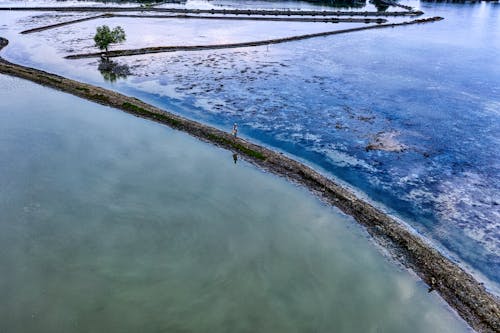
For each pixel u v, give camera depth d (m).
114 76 49.72
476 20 107.00
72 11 96.12
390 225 23.00
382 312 17.86
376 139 34.69
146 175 27.56
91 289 18.58
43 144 31.33
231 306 17.92
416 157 31.97
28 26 77.00
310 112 40.03
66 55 58.25
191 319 17.22
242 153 30.69
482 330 17.11
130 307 17.69
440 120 39.09
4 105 38.81
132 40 68.12
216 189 26.28
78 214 23.53
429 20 101.75
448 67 58.00
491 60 62.53
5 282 18.89
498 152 33.09
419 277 19.72
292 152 32.06
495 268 20.80
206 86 46.78
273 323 17.19
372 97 44.81
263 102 42.28
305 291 18.84
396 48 69.81
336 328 17.08
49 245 21.19
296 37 74.06
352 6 126.12
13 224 22.62
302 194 26.02
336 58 61.66
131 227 22.56
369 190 27.38
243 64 56.50
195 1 124.81
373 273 19.95
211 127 34.81
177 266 20.00
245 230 22.67
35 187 25.94
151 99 42.34
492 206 26.03
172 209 24.12
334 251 21.31
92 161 29.11
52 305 17.75
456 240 22.83
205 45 65.38
